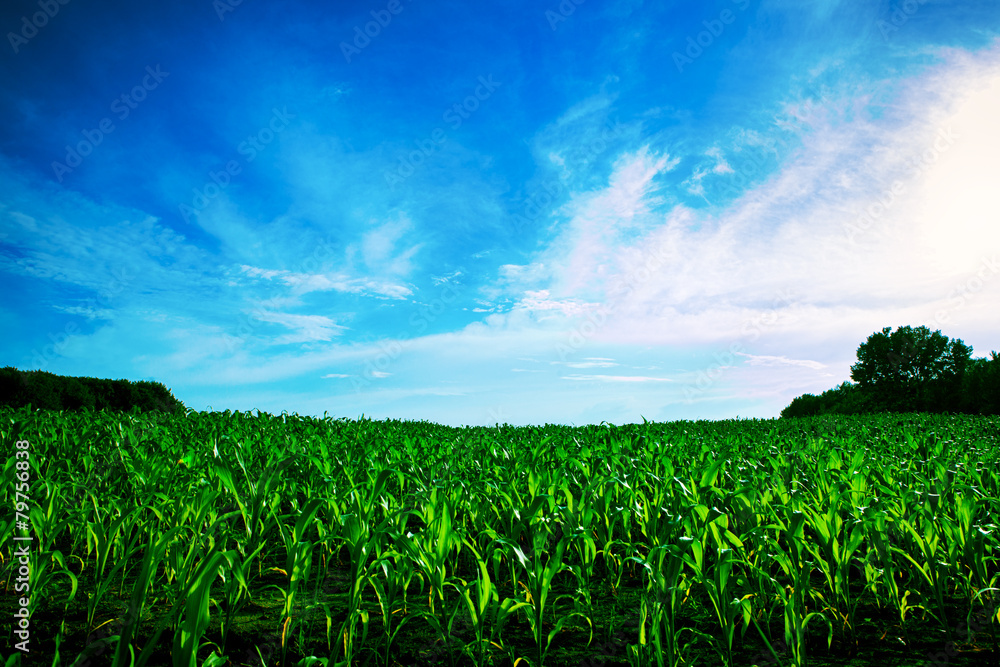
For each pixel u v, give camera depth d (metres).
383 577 3.60
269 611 3.26
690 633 3.11
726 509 4.19
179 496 4.00
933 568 3.28
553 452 6.70
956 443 7.75
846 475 4.73
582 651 2.92
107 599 3.26
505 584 3.72
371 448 6.42
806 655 2.86
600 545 4.47
